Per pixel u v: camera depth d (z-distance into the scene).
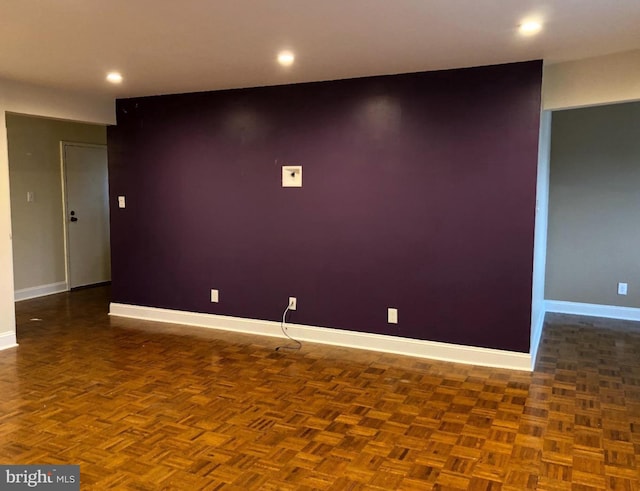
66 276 6.63
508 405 3.19
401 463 2.52
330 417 3.02
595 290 5.48
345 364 3.96
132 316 5.42
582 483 2.34
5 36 3.02
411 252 4.14
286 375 3.71
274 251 4.68
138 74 4.07
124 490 2.27
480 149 3.85
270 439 2.75
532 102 3.66
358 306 4.38
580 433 2.81
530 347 3.84
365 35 2.99
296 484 2.33
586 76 3.58
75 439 2.74
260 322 4.79
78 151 6.65
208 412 3.08
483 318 3.94
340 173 4.34
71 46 3.24
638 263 5.27
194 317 5.11
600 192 5.36
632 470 2.44
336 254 4.42
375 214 4.24
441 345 4.08
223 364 3.95
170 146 5.06
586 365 3.94
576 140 5.39
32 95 4.47
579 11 2.57
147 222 5.26
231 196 4.82
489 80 3.77
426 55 3.46
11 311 4.37
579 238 5.49
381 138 4.16
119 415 3.03
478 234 3.91
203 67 3.82
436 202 4.02
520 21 2.73
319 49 3.31
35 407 3.14
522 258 3.79
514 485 2.32
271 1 2.44
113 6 2.51
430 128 3.99
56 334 4.75
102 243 7.09
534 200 3.72
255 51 3.35
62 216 6.52
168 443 2.70
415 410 3.12
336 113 4.31
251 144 4.68
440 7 2.52
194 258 5.07
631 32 2.93
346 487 2.31
